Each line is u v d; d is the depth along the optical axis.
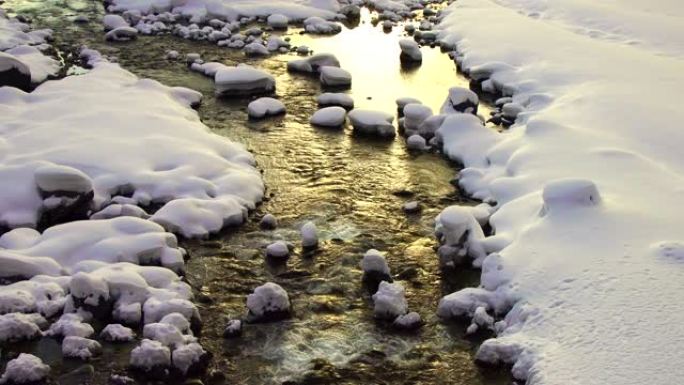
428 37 13.84
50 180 6.99
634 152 7.53
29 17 14.70
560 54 11.48
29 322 5.43
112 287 5.72
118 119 8.85
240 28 14.54
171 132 8.67
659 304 5.01
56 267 6.10
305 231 6.86
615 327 4.92
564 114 8.83
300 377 5.18
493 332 5.61
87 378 5.09
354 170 8.54
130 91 9.94
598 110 8.73
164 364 5.09
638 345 4.71
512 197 7.30
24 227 6.84
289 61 12.16
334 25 14.71
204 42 13.47
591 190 6.38
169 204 7.10
